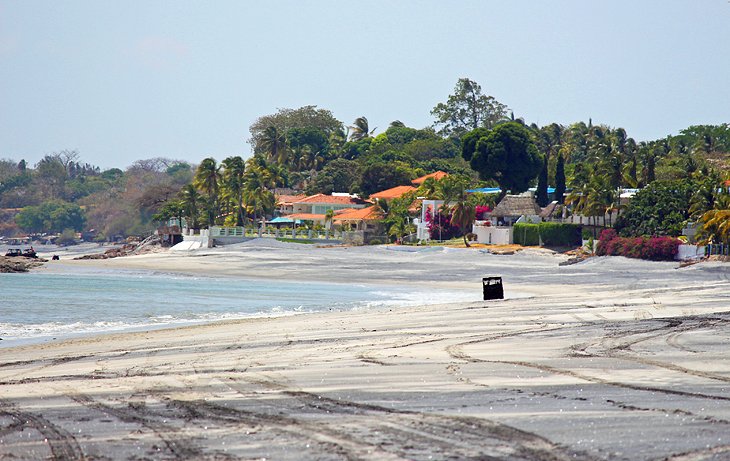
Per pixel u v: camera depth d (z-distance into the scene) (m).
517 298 199.38
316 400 62.03
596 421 51.66
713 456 43.03
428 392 63.75
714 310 143.75
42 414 60.50
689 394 61.09
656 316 134.00
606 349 89.50
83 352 109.31
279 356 93.75
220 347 108.50
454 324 130.12
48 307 199.88
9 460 46.75
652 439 46.75
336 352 95.31
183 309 195.50
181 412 59.16
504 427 50.50
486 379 69.62
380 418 54.31
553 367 76.12
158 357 99.06
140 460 45.91
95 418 58.22
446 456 44.19
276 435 50.34
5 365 97.25
